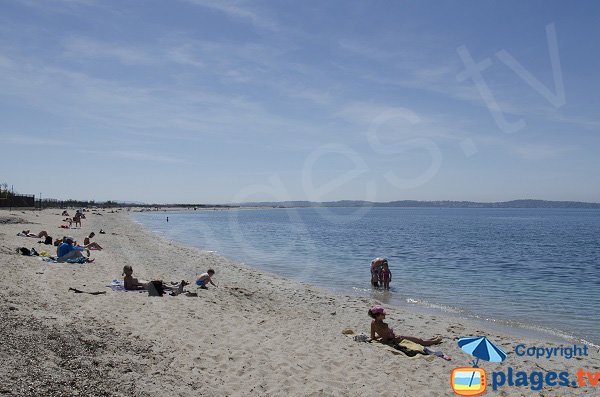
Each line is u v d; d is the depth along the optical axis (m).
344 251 35.97
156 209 198.62
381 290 19.28
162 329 9.07
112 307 10.34
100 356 6.70
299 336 10.09
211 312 11.32
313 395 6.77
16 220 37.44
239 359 7.98
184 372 6.92
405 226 82.81
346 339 10.40
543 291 19.64
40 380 5.30
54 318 8.20
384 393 7.20
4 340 6.32
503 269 26.88
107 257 20.70
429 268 26.86
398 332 12.16
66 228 37.84
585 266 28.78
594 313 15.41
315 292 17.59
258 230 66.69
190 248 33.31
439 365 9.00
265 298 15.43
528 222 104.88
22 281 11.48
